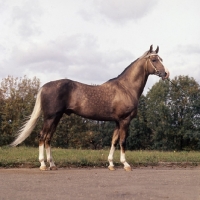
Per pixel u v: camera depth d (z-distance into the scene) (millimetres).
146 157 13211
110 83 10789
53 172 9461
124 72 11078
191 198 6176
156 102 54031
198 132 49938
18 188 6895
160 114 52156
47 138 10242
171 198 6137
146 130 59438
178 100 52312
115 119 10672
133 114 10789
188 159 13172
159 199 6027
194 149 51344
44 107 10164
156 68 10922
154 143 54750
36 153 13562
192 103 51094
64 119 42438
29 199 5863
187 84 52469
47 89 10172
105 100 10500
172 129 51594
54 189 6844
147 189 6984
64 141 42875
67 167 10883
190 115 50750
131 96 10742
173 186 7414
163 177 8750
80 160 11391
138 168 11172
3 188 6859
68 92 10312
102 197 6102
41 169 9961
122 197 6129
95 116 10562
